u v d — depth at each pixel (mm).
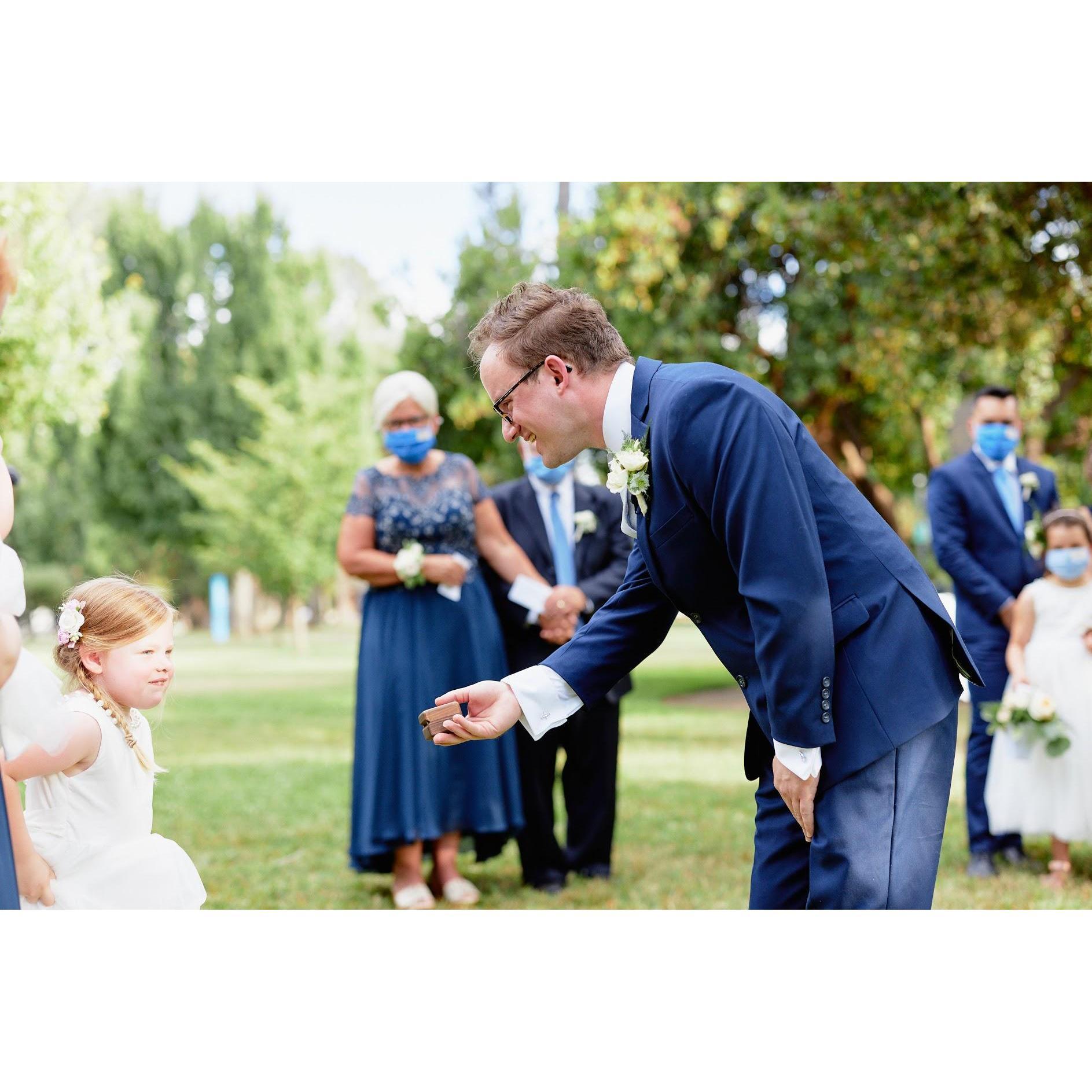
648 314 10438
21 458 28469
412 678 4816
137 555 28891
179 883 3188
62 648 3182
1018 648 5137
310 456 22797
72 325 15062
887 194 9125
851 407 13742
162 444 28375
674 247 9836
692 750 8555
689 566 2533
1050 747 4805
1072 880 4930
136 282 28328
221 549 23688
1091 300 9891
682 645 23797
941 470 5648
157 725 3334
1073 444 13586
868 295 9875
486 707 2781
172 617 3277
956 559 5434
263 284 28656
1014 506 5586
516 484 5324
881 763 2412
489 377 2623
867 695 2406
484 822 4809
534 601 5035
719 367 2520
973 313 10414
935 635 2475
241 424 28266
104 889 3086
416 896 4676
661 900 4660
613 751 5098
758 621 2346
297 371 26578
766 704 2541
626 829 6004
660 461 2465
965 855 5410
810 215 9586
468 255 12750
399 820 4707
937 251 9492
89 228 16031
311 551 22531
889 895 2422
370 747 4785
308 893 4789
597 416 2584
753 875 2787
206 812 6422
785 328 10945
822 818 2438
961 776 7539
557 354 2557
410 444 4949
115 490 28375
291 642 26812
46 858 3072
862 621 2420
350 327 30125
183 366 28656
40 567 28734
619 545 5277
